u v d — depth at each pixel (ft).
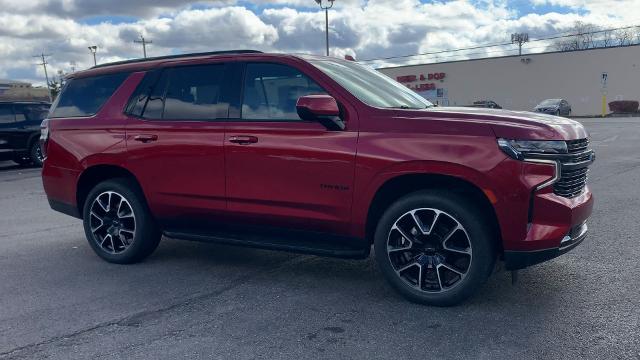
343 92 14.84
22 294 15.87
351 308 14.11
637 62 149.69
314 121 14.92
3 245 21.90
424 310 13.83
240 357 11.55
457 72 181.47
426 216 13.85
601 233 20.44
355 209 14.43
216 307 14.43
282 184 15.26
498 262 17.13
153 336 12.71
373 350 11.72
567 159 13.05
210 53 17.31
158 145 17.15
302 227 15.38
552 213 12.86
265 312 13.99
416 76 189.26
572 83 160.86
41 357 11.80
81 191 19.36
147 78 18.06
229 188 16.08
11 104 50.96
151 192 17.51
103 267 18.43
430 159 13.34
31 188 39.40
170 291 15.79
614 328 12.41
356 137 14.32
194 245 20.98
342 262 18.20
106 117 18.48
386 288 15.56
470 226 13.25
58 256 20.01
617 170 36.42
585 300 14.08
